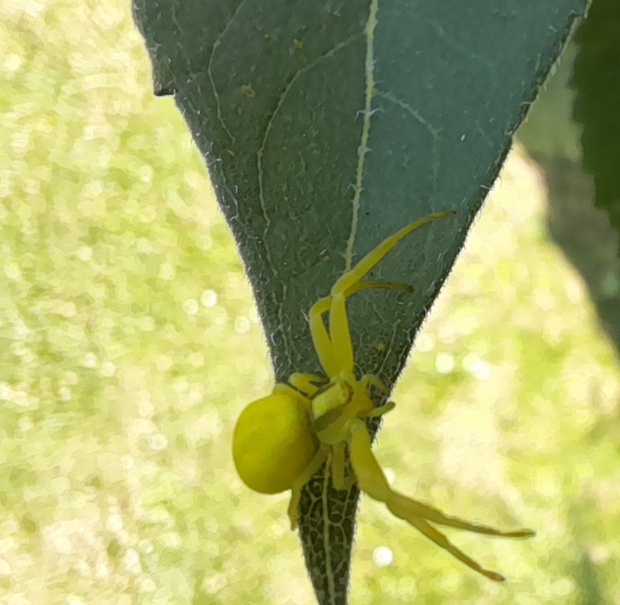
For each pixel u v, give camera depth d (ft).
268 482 0.16
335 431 0.16
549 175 0.41
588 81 0.23
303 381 0.16
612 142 0.23
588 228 0.41
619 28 0.21
